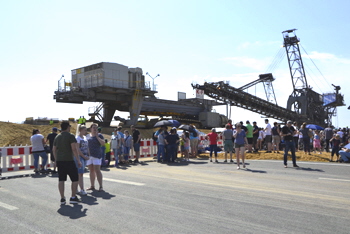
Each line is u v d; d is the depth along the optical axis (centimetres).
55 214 602
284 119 7200
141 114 5181
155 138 1823
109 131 4100
